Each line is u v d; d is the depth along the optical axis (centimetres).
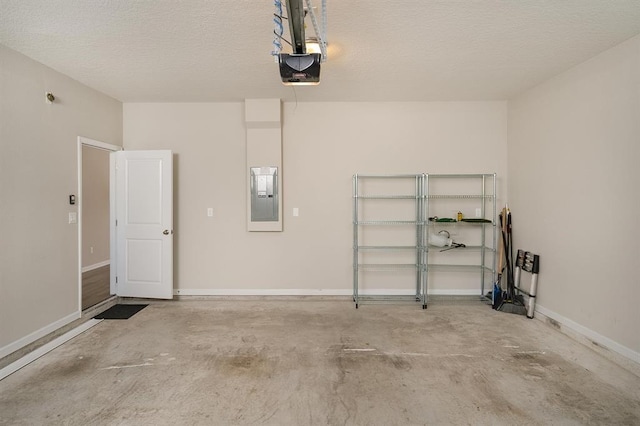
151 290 380
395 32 230
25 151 262
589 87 271
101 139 354
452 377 221
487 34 233
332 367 234
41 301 275
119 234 384
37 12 203
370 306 365
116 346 268
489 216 389
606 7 199
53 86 289
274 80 321
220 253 394
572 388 209
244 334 292
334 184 392
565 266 295
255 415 183
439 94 364
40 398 198
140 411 187
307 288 395
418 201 384
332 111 391
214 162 393
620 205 243
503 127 387
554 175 310
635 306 231
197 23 218
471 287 394
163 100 383
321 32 210
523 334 291
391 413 185
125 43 245
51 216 286
